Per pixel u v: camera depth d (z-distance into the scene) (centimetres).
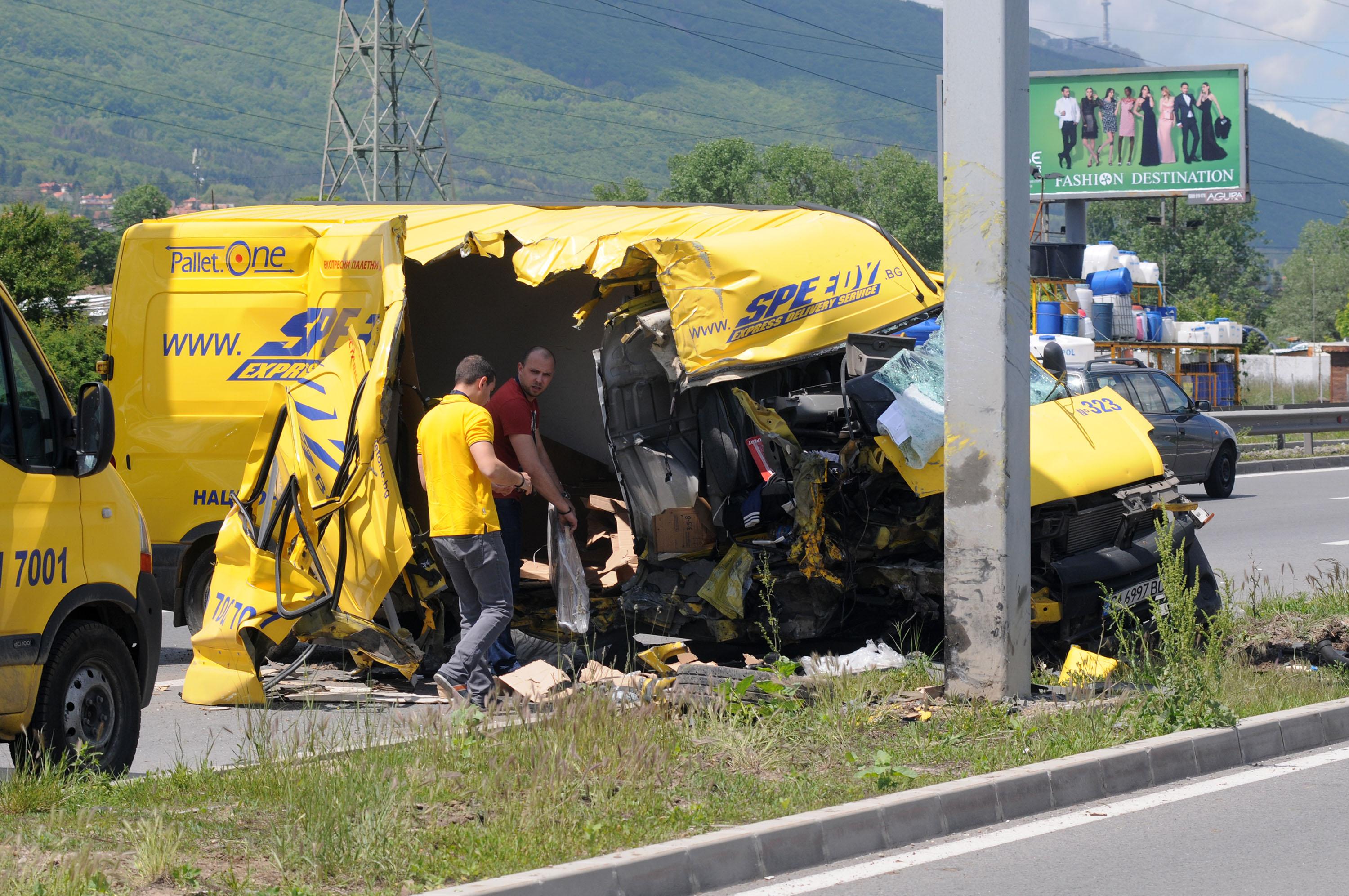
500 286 2172
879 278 1714
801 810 970
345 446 1492
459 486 1391
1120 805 1055
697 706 1227
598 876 823
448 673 1388
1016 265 1294
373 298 1634
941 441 1488
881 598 1633
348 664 1691
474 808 962
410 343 1611
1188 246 17250
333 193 13050
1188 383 6412
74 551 1118
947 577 1310
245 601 1469
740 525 1608
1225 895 862
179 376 1769
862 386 1516
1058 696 1301
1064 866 915
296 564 1487
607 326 1582
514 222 1878
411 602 1575
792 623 1611
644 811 953
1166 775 1119
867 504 1575
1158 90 7944
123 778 1071
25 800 966
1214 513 3184
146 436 1775
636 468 1579
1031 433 1591
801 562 1558
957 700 1289
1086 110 8044
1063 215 8588
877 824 952
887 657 1512
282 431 1527
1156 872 902
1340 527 2917
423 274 2122
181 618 1791
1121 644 1448
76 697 1115
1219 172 7881
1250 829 992
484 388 1430
